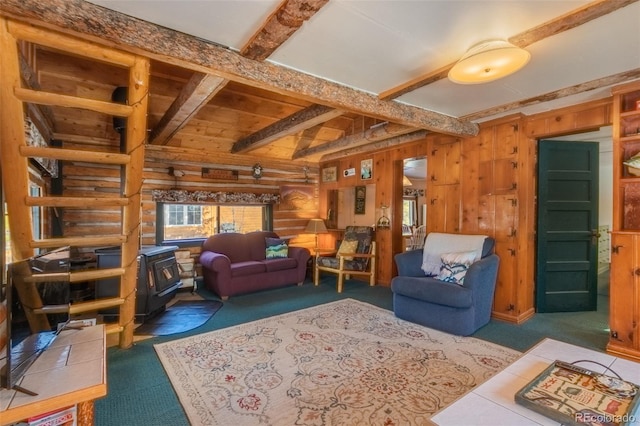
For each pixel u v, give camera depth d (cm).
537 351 175
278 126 402
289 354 266
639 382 144
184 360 256
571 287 384
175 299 433
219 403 200
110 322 331
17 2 145
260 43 192
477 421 119
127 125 212
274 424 180
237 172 551
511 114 346
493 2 159
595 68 235
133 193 233
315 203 655
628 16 169
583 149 385
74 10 156
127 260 255
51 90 332
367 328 323
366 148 533
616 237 267
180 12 168
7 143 176
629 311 260
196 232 532
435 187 423
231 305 406
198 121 446
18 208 190
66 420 138
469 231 385
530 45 201
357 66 232
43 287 158
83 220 423
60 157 197
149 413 190
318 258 526
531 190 362
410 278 344
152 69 336
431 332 312
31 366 149
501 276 355
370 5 162
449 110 332
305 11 159
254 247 529
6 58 164
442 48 206
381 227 530
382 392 210
